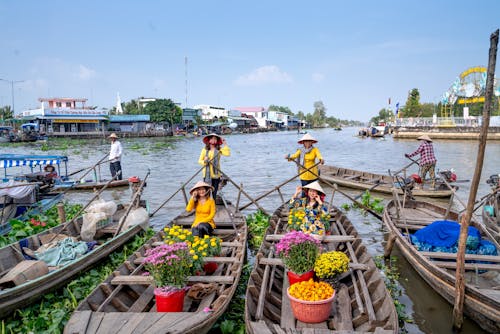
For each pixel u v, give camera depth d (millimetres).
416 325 5059
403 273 6691
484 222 8414
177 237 5715
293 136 65312
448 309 5465
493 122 43000
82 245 6605
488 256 5582
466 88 48094
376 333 3723
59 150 32625
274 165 23141
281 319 4434
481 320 4660
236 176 18391
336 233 7566
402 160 25750
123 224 7621
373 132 57031
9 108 66125
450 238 6219
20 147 35688
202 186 6445
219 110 80562
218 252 5973
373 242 8344
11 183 9289
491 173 18078
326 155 29562
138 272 5516
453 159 23719
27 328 4621
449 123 45469
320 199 6957
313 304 4176
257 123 89875
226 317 5023
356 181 14297
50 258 6145
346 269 4980
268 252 6246
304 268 4887
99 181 15008
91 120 50281
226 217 8695
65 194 13852
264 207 11398
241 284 6055
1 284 5129
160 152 31688
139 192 8617
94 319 4039
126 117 56031
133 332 3789
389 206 9070
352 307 4746
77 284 5758
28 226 8094
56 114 48531
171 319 4027
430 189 12664
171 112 60562
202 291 4949
